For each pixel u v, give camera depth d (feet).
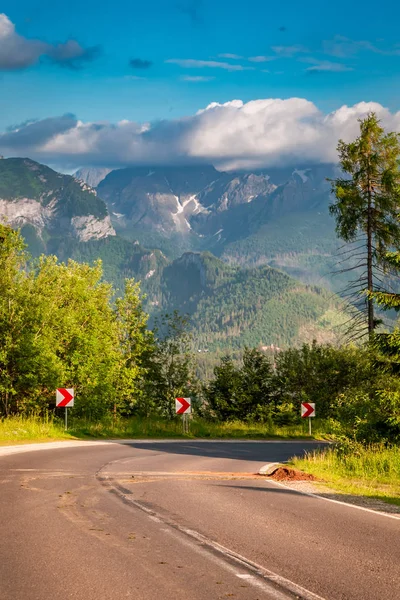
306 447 132.16
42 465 68.69
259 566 26.13
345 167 161.79
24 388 159.84
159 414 208.23
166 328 209.67
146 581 23.18
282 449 123.85
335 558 27.99
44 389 165.07
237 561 26.89
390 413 96.22
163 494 48.37
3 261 162.61
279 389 223.71
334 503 47.21
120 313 203.62
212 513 39.88
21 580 22.90
